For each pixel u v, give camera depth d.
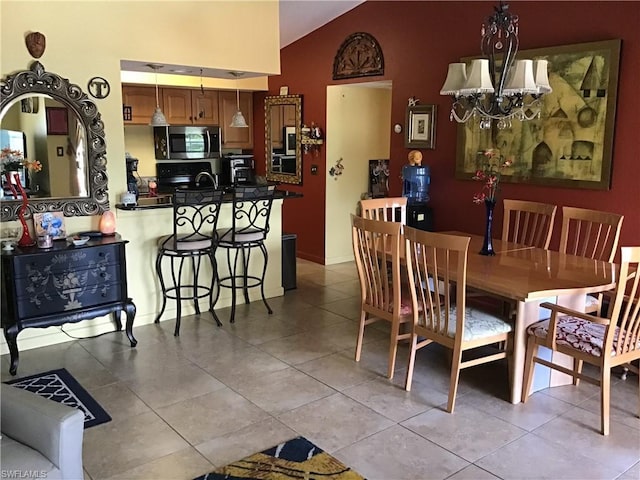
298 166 6.79
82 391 3.34
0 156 3.72
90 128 4.04
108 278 3.89
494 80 3.47
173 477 2.51
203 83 6.67
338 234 6.70
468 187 4.89
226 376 3.57
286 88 6.77
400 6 5.27
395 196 5.60
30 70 3.77
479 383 3.49
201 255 4.57
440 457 2.68
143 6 4.15
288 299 5.23
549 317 3.34
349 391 3.37
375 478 2.51
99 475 2.52
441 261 3.52
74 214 4.07
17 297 3.56
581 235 4.21
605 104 3.87
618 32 3.79
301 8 5.59
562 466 2.62
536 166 4.33
